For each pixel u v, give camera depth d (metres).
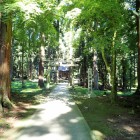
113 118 13.32
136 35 23.08
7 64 16.30
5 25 15.46
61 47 57.06
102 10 17.30
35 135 9.78
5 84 15.92
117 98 20.86
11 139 9.27
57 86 43.28
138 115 14.18
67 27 20.62
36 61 65.19
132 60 37.91
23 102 18.67
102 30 18.97
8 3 13.00
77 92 29.30
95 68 36.91
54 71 58.44
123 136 9.92
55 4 15.91
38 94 25.78
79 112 14.93
